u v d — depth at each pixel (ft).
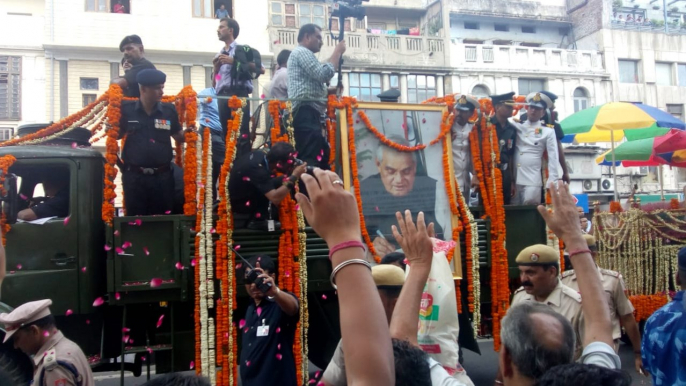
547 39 83.35
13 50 52.80
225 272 16.55
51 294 16.56
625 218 27.53
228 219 16.90
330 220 5.12
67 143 18.29
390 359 4.82
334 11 21.09
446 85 67.10
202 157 17.17
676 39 81.51
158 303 17.22
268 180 16.98
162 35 55.26
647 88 79.46
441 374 7.46
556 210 7.97
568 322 6.67
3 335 15.28
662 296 27.12
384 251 18.52
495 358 26.21
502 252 19.60
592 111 34.24
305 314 17.34
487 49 70.95
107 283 16.14
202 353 16.21
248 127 19.94
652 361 10.66
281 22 63.52
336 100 18.72
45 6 53.36
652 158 38.68
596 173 74.13
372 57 63.57
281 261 17.19
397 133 19.22
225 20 22.31
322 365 18.58
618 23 82.33
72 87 53.26
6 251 16.33
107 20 54.13
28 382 15.23
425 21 71.00
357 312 4.87
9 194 15.98
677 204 29.27
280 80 21.79
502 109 21.34
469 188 20.75
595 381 5.52
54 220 16.81
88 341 17.28
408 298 7.66
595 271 7.72
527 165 21.35
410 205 19.04
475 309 19.08
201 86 56.08
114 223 16.19
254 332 13.96
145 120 17.22
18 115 52.90
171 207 17.72
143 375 23.84
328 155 19.40
